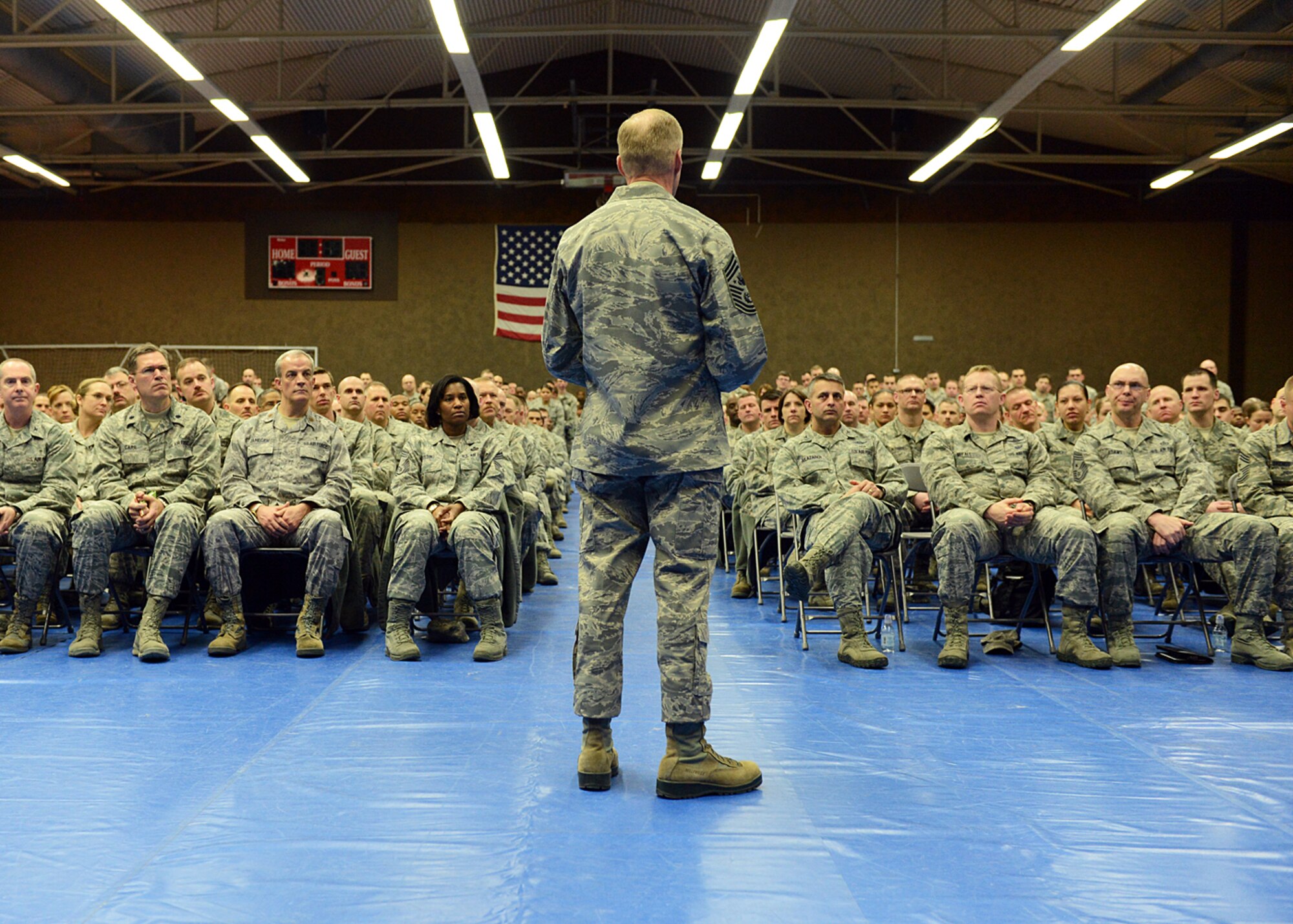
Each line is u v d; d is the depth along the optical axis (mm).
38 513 4961
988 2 14047
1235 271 20297
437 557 5453
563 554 9516
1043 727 3617
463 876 2289
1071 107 14297
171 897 2178
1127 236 20422
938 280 20531
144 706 3842
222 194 20281
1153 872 2346
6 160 16531
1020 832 2588
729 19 16750
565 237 2965
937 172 19516
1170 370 20422
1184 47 14047
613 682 2922
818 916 2102
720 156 15375
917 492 5898
